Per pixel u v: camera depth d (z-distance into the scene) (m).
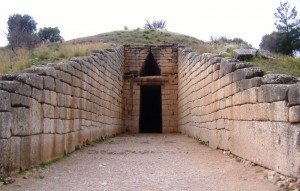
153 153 14.33
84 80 15.74
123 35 36.56
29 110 9.30
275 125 8.52
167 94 30.16
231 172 9.76
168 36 36.25
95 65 18.11
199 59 18.73
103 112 20.70
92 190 7.95
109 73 22.59
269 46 43.34
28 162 9.30
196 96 19.73
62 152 12.45
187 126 23.56
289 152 7.75
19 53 17.48
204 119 17.39
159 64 30.47
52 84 11.20
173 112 29.95
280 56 15.14
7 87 8.12
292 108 7.63
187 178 9.27
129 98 30.28
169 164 11.55
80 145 15.20
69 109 13.34
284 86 8.08
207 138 16.66
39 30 45.94
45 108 10.57
